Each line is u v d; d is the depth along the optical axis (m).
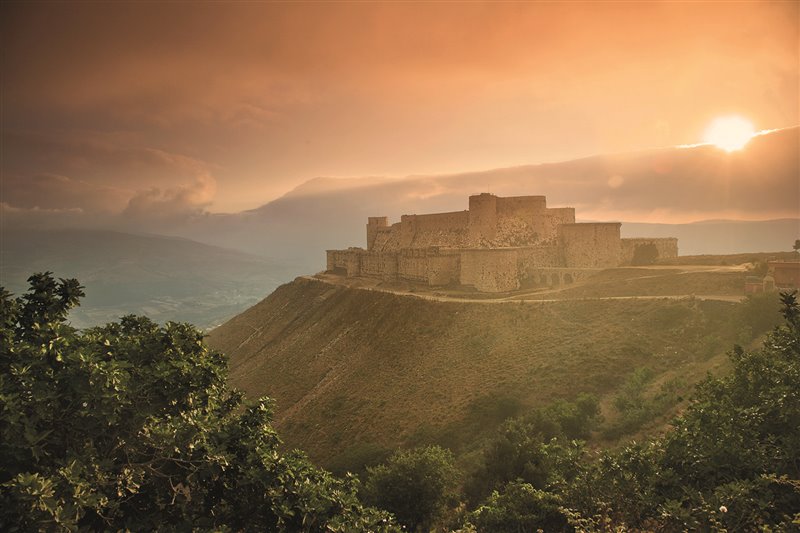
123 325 22.34
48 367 16.09
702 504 17.58
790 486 18.44
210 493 19.44
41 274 19.89
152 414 18.02
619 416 43.84
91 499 14.63
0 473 15.23
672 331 58.41
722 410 21.88
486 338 70.50
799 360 23.33
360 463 50.78
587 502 21.50
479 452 43.56
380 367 76.19
